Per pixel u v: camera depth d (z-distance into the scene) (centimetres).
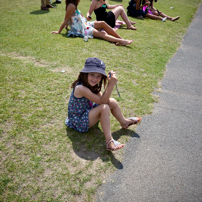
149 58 491
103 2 582
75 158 232
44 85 347
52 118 285
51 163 223
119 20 744
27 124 270
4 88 330
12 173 210
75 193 197
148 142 266
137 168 229
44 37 530
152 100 346
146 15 821
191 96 369
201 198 203
